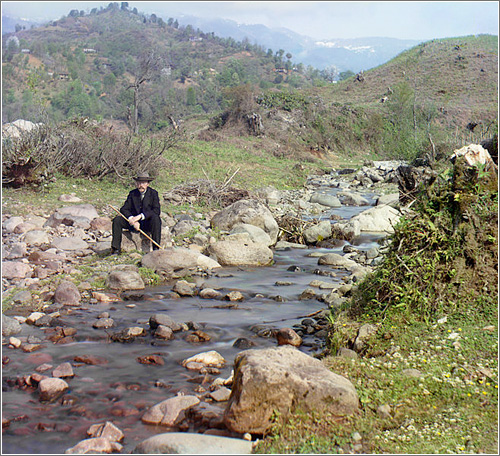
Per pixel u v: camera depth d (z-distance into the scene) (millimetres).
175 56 143125
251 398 3658
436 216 5582
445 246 5422
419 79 57531
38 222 10859
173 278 8461
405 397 3969
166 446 3309
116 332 5848
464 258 5355
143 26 187625
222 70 138000
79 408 4098
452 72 55500
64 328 5832
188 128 44125
